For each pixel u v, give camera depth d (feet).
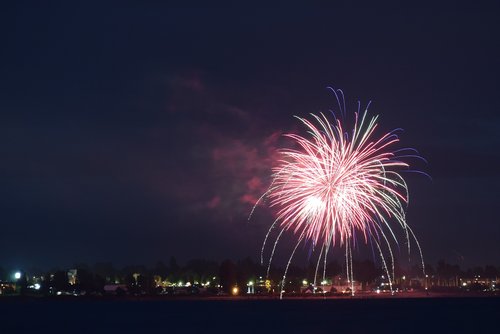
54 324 618.03
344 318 647.15
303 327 541.34
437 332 485.56
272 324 575.79
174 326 569.64
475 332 488.02
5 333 527.40
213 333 493.36
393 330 506.89
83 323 626.64
